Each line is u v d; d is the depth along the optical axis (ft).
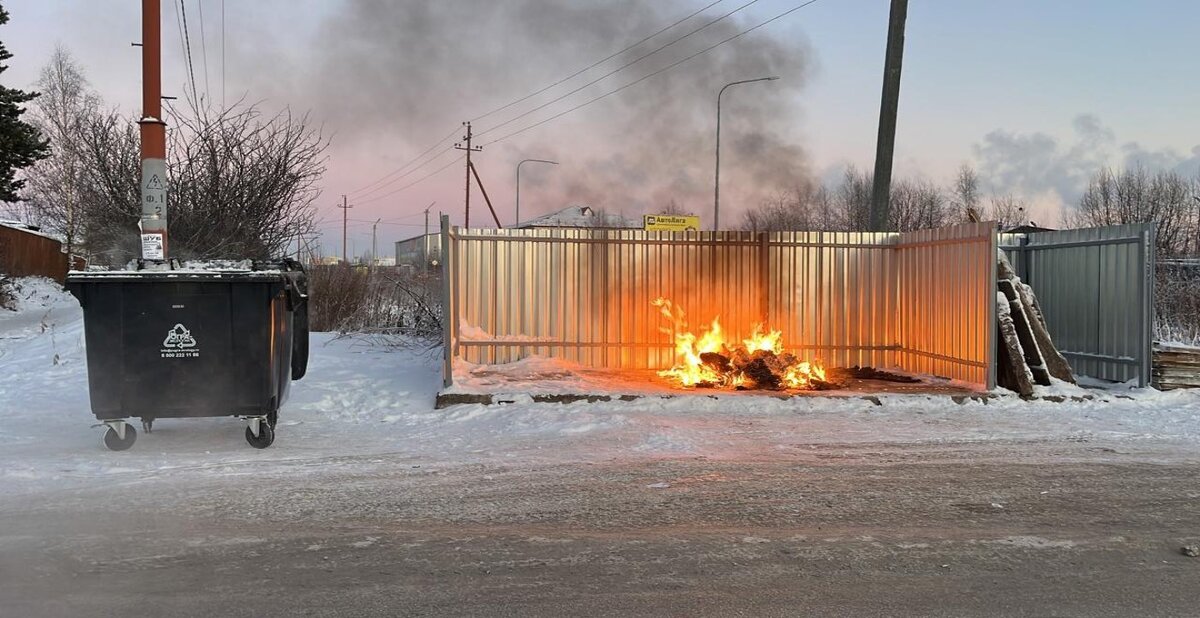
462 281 39.19
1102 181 138.41
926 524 18.25
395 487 20.77
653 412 30.99
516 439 26.37
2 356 42.78
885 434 27.66
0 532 17.08
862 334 41.96
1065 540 17.29
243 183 52.70
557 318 39.81
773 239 41.19
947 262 37.88
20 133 90.63
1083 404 33.14
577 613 13.48
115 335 23.89
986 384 34.63
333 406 31.27
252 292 24.48
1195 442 26.76
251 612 13.38
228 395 24.40
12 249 110.63
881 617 13.44
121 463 22.71
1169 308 61.82
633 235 40.24
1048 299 42.09
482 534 17.35
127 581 14.64
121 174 53.67
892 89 46.32
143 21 29.94
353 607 13.62
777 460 23.91
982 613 13.65
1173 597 14.40
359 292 57.52
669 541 17.01
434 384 35.14
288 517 18.31
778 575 15.20
